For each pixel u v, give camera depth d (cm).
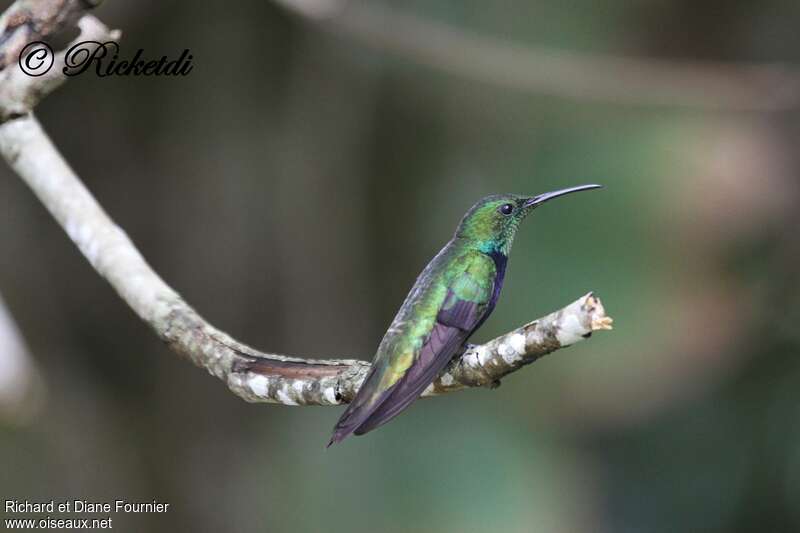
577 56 1246
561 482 1319
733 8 1295
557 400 1291
